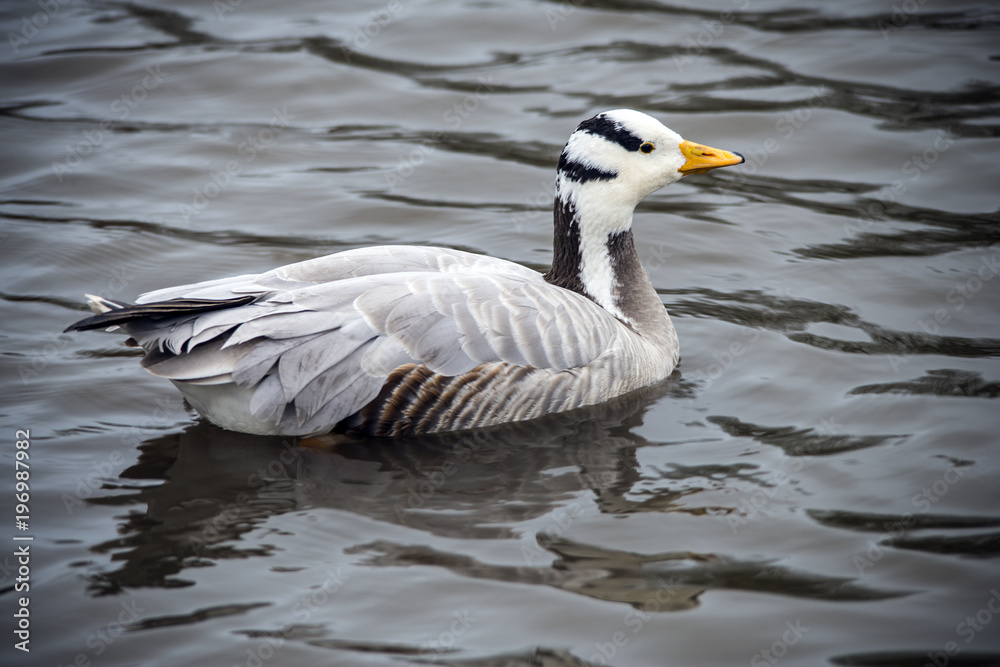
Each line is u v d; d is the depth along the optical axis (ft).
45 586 31.83
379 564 32.96
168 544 33.96
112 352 47.16
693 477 37.86
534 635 30.01
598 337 41.98
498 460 39.04
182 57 77.20
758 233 58.90
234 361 37.01
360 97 73.05
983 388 43.34
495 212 60.90
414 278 39.75
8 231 57.00
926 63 75.51
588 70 76.18
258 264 54.95
